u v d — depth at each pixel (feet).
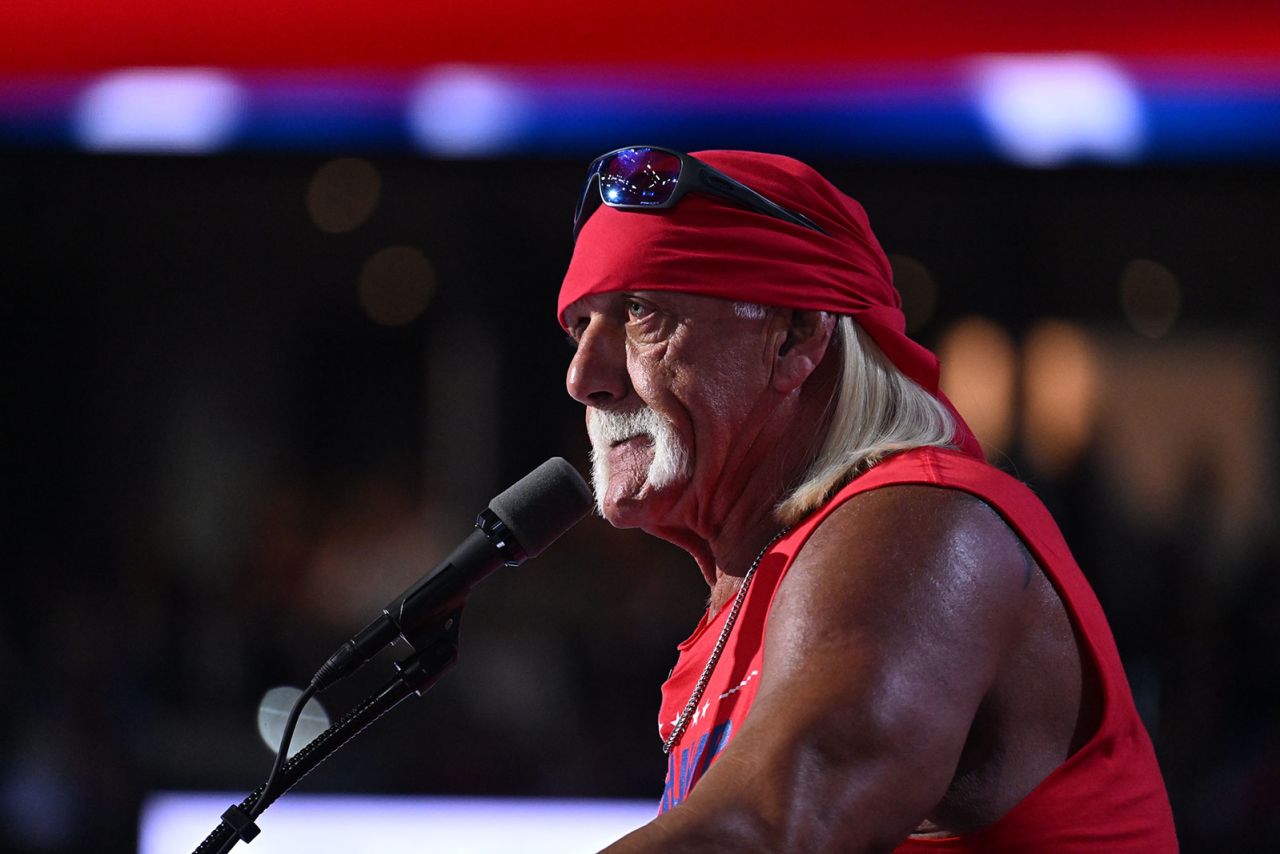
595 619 76.54
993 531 14.23
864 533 14.03
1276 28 50.47
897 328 17.65
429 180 78.28
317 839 56.44
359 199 83.76
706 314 16.79
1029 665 14.14
